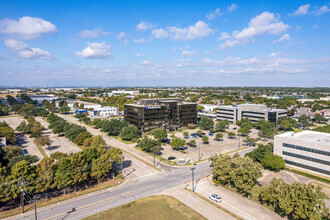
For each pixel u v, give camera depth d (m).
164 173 77.50
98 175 65.50
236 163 62.78
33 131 133.50
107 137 134.00
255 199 58.41
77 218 49.75
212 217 50.03
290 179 72.75
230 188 65.19
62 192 62.41
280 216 50.06
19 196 58.72
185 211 52.25
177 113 153.62
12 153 79.38
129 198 59.09
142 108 134.88
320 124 173.88
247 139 114.62
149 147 99.88
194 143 110.44
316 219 41.97
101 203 56.50
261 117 164.62
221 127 146.00
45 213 51.84
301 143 79.62
